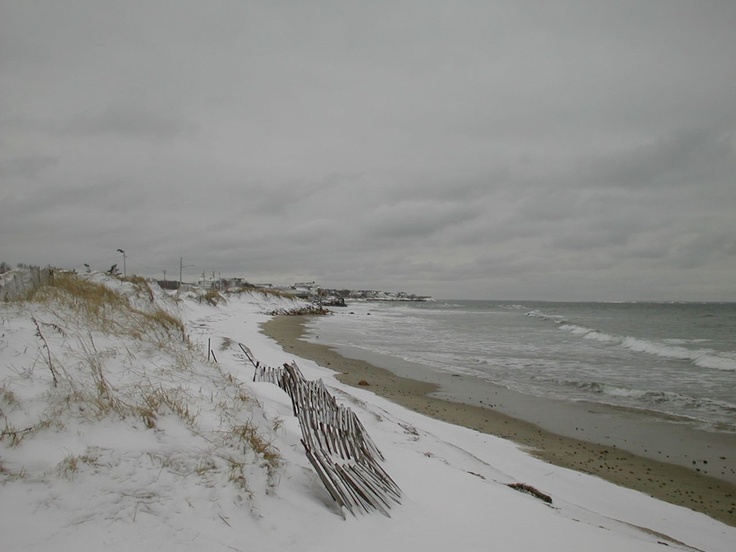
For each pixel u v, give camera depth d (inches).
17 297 280.8
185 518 121.9
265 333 1359.5
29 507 108.0
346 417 272.7
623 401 599.2
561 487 322.0
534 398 612.7
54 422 143.6
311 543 136.6
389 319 2471.7
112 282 761.0
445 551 155.6
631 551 190.4
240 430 183.5
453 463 312.8
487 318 2640.3
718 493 341.1
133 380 207.9
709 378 750.5
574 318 2625.5
